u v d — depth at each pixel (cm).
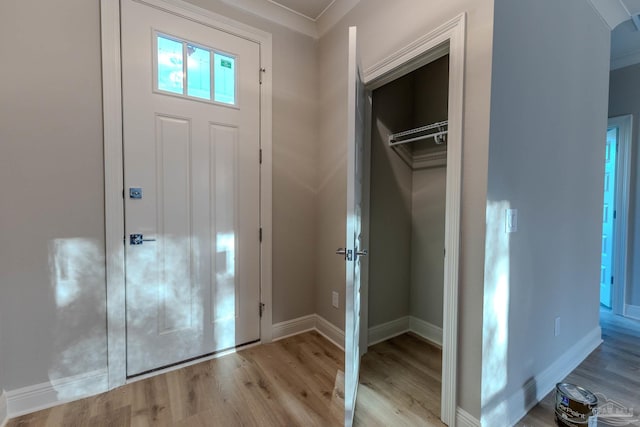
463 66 138
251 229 228
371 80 198
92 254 168
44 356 158
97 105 167
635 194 288
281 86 237
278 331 244
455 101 141
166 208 192
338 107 232
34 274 154
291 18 237
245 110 221
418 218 254
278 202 240
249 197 226
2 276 147
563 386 157
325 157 248
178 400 166
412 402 167
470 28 136
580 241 210
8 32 146
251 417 153
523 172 152
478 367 136
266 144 232
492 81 129
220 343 216
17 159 149
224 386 179
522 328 158
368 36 199
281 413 157
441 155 235
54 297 159
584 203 212
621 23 240
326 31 243
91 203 167
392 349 230
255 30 222
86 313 167
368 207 223
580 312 216
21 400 152
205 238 207
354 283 151
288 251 247
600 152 228
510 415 151
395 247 251
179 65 194
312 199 259
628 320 287
